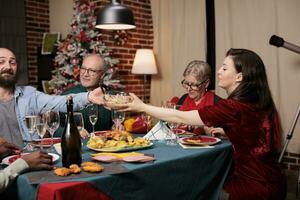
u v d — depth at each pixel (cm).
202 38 411
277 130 182
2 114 208
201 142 187
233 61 182
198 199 175
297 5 332
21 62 534
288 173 345
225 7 386
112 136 183
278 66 348
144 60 421
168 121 180
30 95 221
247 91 176
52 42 518
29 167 128
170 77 459
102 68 271
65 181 118
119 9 258
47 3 562
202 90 263
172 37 439
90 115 206
